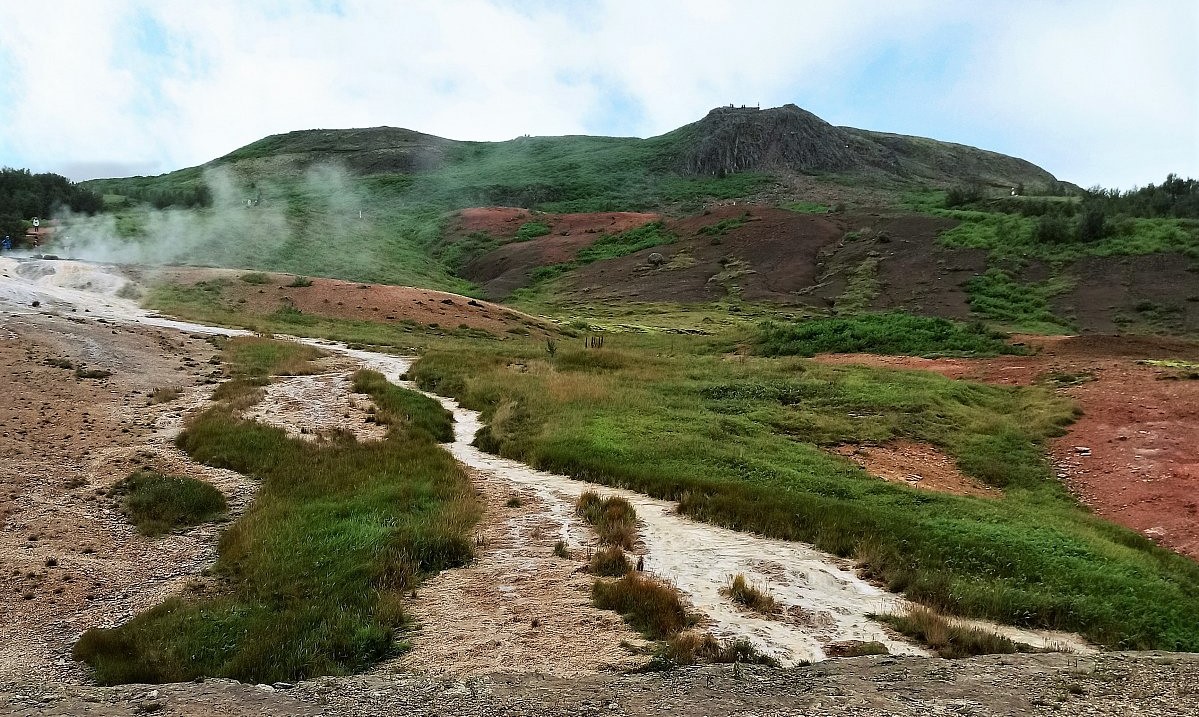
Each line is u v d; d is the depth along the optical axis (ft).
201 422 52.24
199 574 30.71
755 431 55.52
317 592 27.22
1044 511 43.11
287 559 30.42
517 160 463.42
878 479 45.57
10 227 173.58
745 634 24.32
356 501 37.29
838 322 107.24
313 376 75.36
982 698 19.89
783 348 101.24
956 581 30.27
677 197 362.74
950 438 55.88
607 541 33.22
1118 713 19.20
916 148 527.81
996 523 38.37
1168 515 42.29
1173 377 65.41
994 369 78.43
